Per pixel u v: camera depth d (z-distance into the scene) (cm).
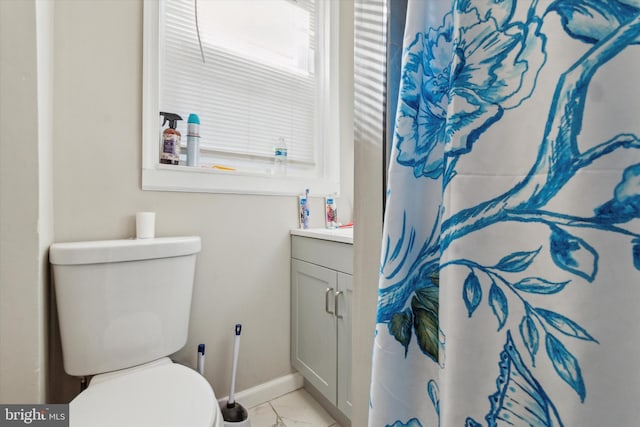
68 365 87
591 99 32
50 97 94
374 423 47
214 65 142
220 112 144
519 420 36
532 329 36
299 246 147
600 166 32
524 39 37
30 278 76
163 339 101
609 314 32
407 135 48
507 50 38
